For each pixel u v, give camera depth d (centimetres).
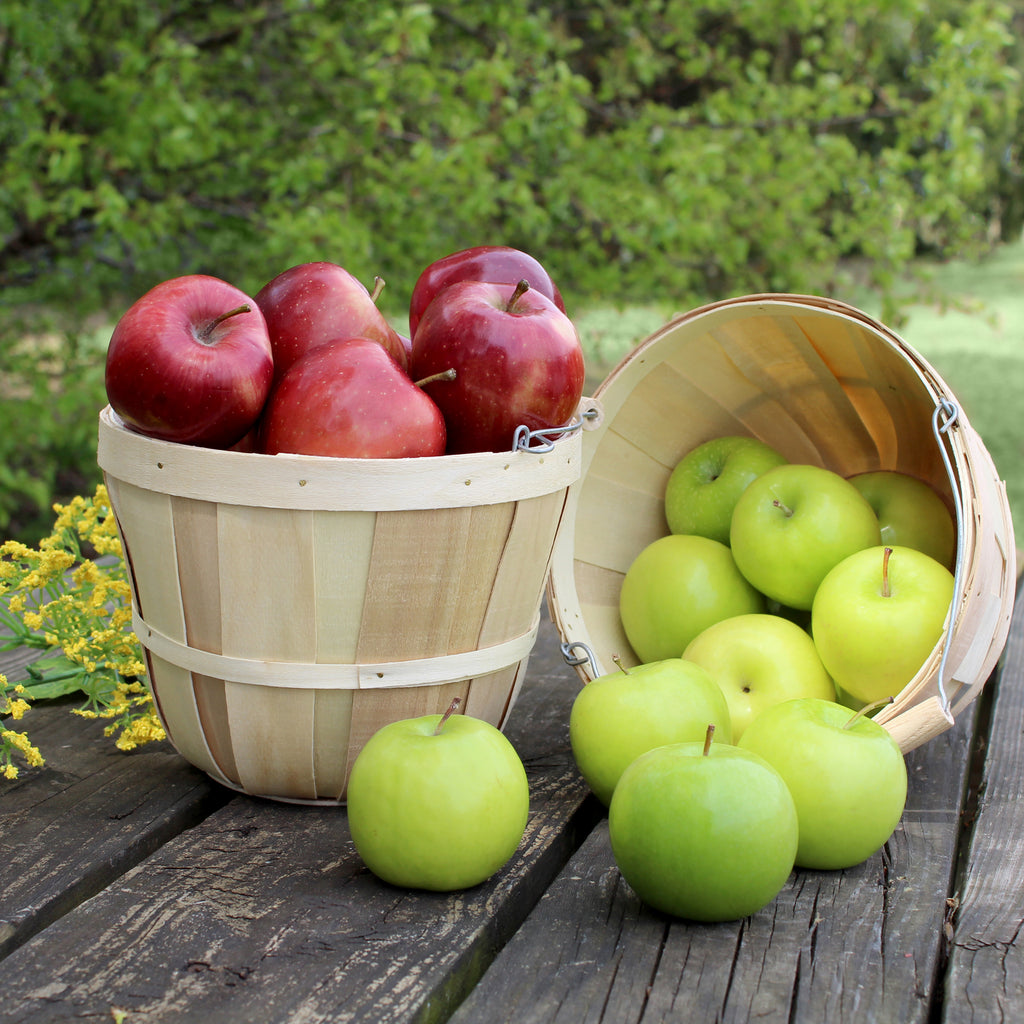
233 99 315
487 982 67
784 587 117
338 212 283
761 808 73
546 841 88
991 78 316
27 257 332
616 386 119
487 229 313
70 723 111
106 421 93
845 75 333
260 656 86
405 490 82
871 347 112
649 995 66
